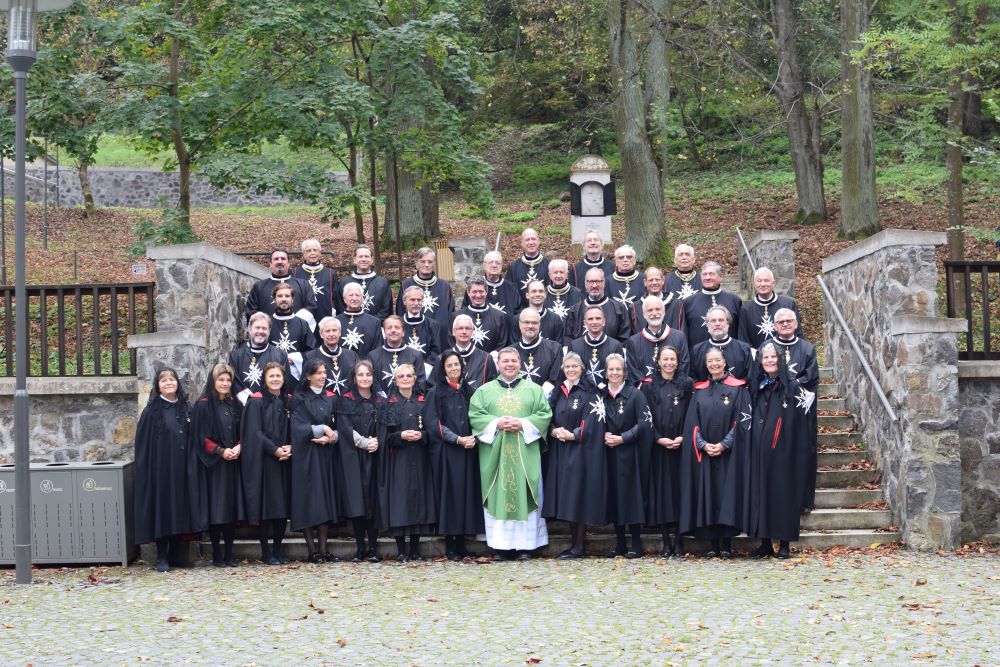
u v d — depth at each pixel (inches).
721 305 416.8
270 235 986.1
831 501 381.1
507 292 440.5
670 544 362.0
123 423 392.2
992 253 751.7
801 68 920.3
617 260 445.7
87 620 275.0
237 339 431.2
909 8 589.6
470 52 644.1
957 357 362.9
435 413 357.7
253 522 354.6
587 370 373.1
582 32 807.7
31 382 390.0
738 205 1002.1
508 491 354.9
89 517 360.5
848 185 802.2
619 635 250.1
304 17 538.6
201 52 551.8
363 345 411.2
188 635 257.0
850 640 243.3
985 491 371.6
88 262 829.2
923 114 622.8
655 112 713.6
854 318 421.4
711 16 773.3
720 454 349.7
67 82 521.3
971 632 248.2
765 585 301.6
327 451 358.0
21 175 339.9
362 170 882.1
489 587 306.2
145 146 557.9
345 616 273.1
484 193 640.4
